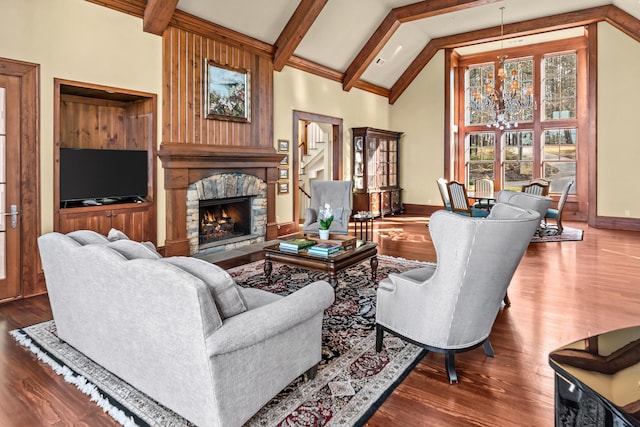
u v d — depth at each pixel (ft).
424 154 32.94
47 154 12.70
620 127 24.68
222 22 17.97
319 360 7.43
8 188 11.89
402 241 21.12
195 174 17.24
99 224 14.19
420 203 33.45
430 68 32.07
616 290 12.81
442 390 7.16
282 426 6.09
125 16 14.64
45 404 6.69
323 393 7.00
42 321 10.34
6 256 11.96
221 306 5.68
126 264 6.01
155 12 14.88
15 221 12.06
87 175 13.89
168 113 16.28
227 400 5.43
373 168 29.76
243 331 5.47
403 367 7.94
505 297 11.21
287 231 23.32
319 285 7.13
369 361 8.18
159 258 6.89
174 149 16.37
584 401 2.96
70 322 8.09
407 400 6.85
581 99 27.99
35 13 12.24
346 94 28.07
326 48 24.13
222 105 18.51
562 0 23.21
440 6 22.68
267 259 13.17
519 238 6.87
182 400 5.74
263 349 5.96
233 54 19.10
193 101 17.26
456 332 7.24
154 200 15.98
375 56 26.48
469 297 7.02
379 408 6.61
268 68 21.18
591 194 25.76
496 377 7.59
